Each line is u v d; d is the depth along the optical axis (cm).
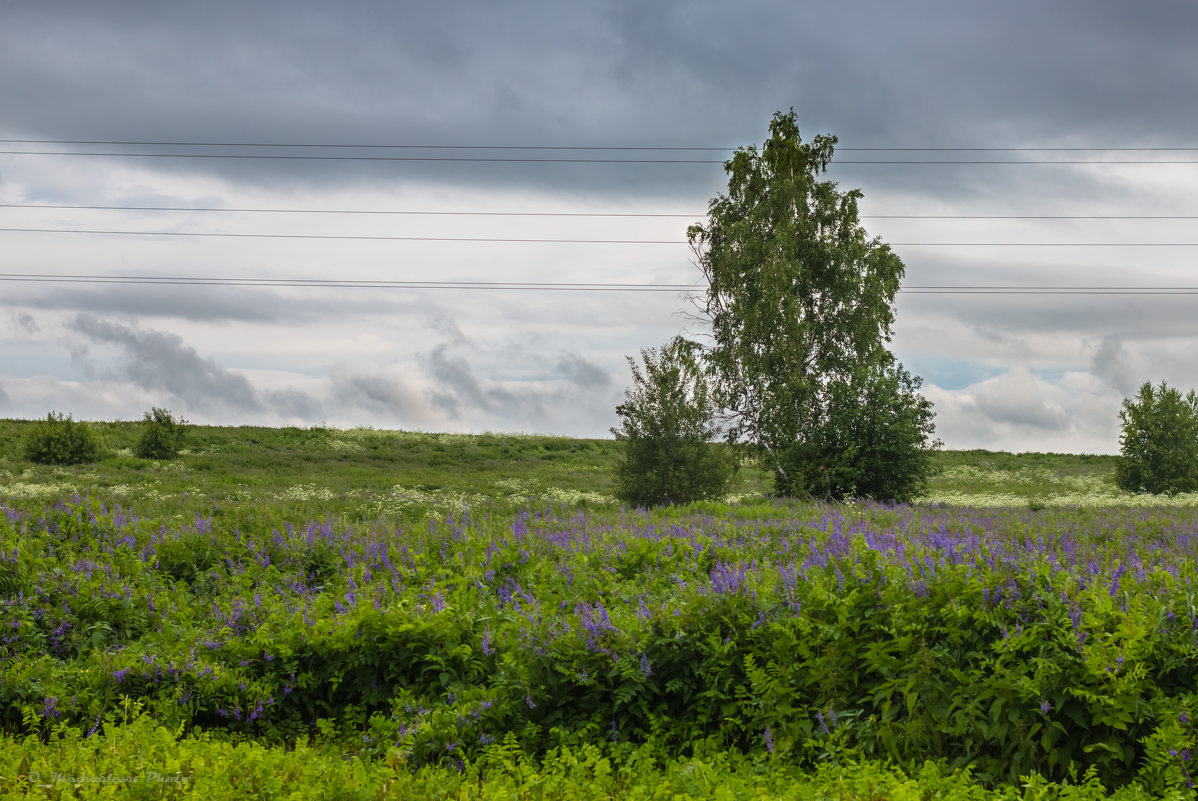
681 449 2669
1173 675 618
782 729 674
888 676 669
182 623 1052
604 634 755
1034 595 691
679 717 739
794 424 3219
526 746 705
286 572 1306
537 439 5572
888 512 1788
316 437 5025
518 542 1352
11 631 991
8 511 1498
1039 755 601
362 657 831
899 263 3597
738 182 3688
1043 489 3944
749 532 1434
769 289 3328
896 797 512
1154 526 1580
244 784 600
